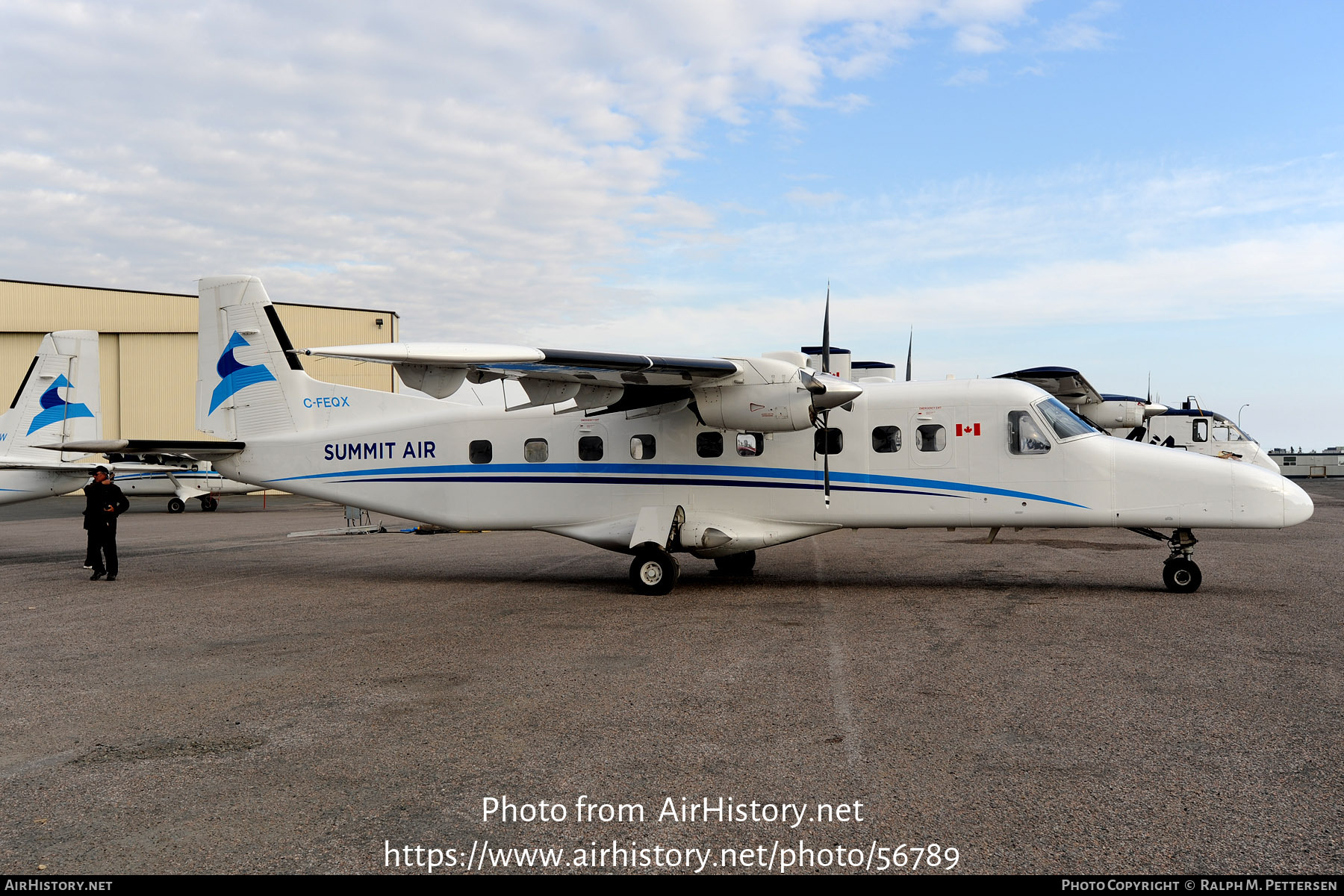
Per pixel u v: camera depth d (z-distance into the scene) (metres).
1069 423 10.52
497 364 9.31
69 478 17.31
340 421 12.80
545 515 11.85
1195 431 26.14
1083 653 7.02
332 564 14.11
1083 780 4.27
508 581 11.90
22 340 42.94
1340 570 12.09
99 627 8.59
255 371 13.09
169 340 43.78
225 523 25.02
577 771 4.50
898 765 4.53
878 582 11.41
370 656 7.20
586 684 6.23
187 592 10.99
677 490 11.38
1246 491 9.78
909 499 10.80
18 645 7.75
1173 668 6.51
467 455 12.15
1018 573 12.10
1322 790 4.12
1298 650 7.06
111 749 4.91
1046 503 10.41
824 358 12.37
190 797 4.19
